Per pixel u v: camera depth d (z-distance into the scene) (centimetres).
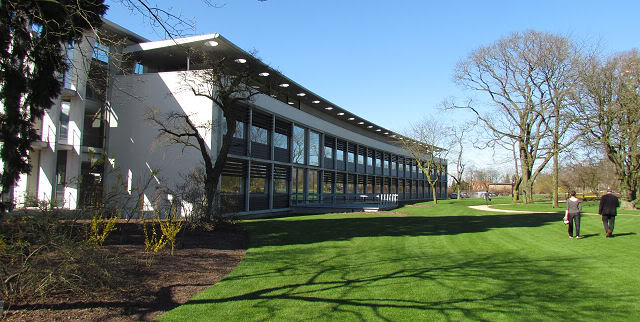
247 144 2050
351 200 3325
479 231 1400
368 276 695
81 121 1717
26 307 485
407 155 4859
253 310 502
